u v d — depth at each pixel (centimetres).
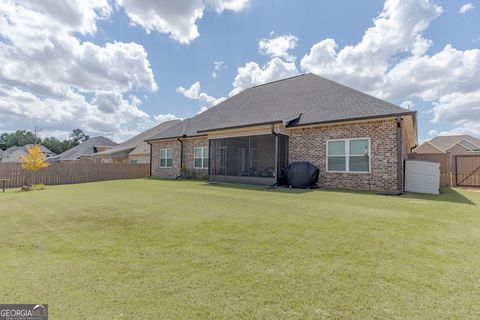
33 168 1617
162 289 284
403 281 297
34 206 802
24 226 554
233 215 634
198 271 328
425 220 578
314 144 1346
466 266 338
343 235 468
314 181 1278
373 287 284
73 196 1023
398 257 368
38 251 403
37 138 6738
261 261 357
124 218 615
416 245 416
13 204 855
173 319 231
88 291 280
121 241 448
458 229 507
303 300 260
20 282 300
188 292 277
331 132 1295
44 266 345
